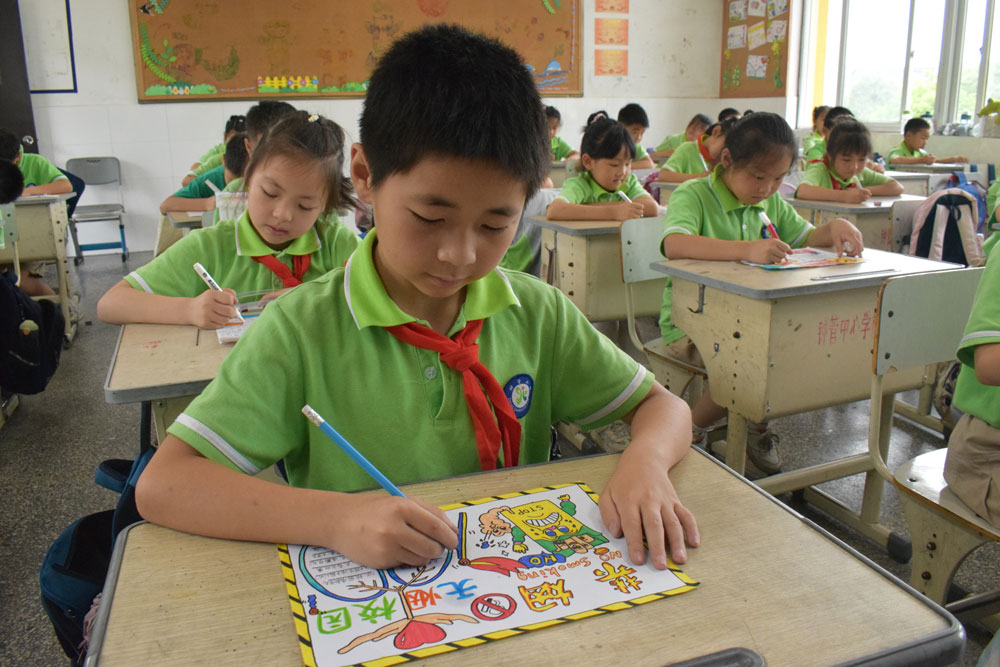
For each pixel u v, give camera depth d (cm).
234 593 56
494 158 61
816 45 682
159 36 585
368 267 79
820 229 221
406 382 79
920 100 607
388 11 632
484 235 65
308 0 611
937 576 131
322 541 61
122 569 58
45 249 344
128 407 273
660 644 50
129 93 589
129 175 602
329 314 78
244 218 163
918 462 138
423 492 72
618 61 716
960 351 114
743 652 49
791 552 62
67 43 569
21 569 172
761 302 166
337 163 156
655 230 232
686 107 753
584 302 278
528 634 51
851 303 173
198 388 116
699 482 74
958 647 52
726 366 180
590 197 314
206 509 63
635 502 66
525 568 60
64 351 339
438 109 60
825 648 50
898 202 315
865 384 180
